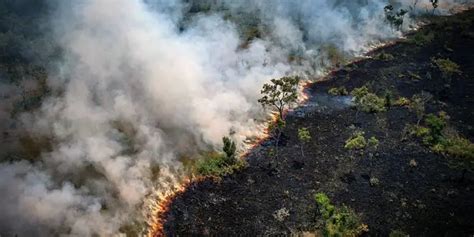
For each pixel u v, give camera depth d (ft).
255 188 127.44
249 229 114.11
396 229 113.39
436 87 182.80
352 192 125.59
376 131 152.56
